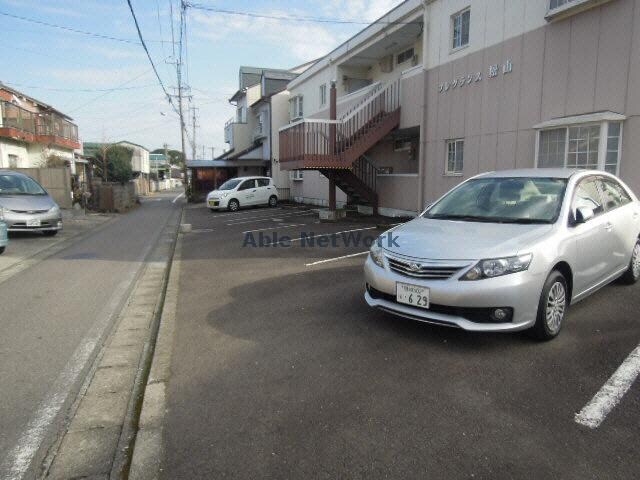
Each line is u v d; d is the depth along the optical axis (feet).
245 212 66.64
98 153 119.34
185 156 113.29
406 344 13.41
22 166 77.97
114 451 9.29
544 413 9.62
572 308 15.74
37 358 13.99
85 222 55.62
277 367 12.43
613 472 7.82
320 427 9.50
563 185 15.26
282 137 49.19
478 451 8.50
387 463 8.29
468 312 12.16
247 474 8.20
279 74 97.71
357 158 45.80
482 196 16.47
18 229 37.55
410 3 42.68
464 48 36.40
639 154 23.88
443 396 10.45
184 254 32.01
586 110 26.55
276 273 23.97
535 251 12.35
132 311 18.84
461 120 37.06
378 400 10.43
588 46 26.27
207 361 13.12
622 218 16.83
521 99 31.14
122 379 12.58
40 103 88.53
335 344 13.71
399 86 45.50
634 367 11.37
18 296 20.99
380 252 14.26
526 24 30.48
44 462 8.93
